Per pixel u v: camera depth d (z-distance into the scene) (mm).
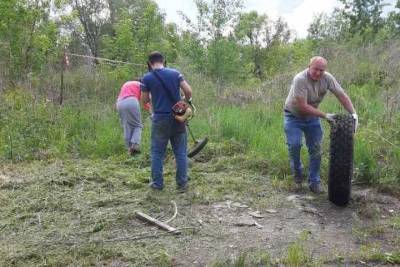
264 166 7074
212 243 4652
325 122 8562
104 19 27875
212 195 5945
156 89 5980
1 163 7602
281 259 4262
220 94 12547
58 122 9391
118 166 7426
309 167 6195
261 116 9805
